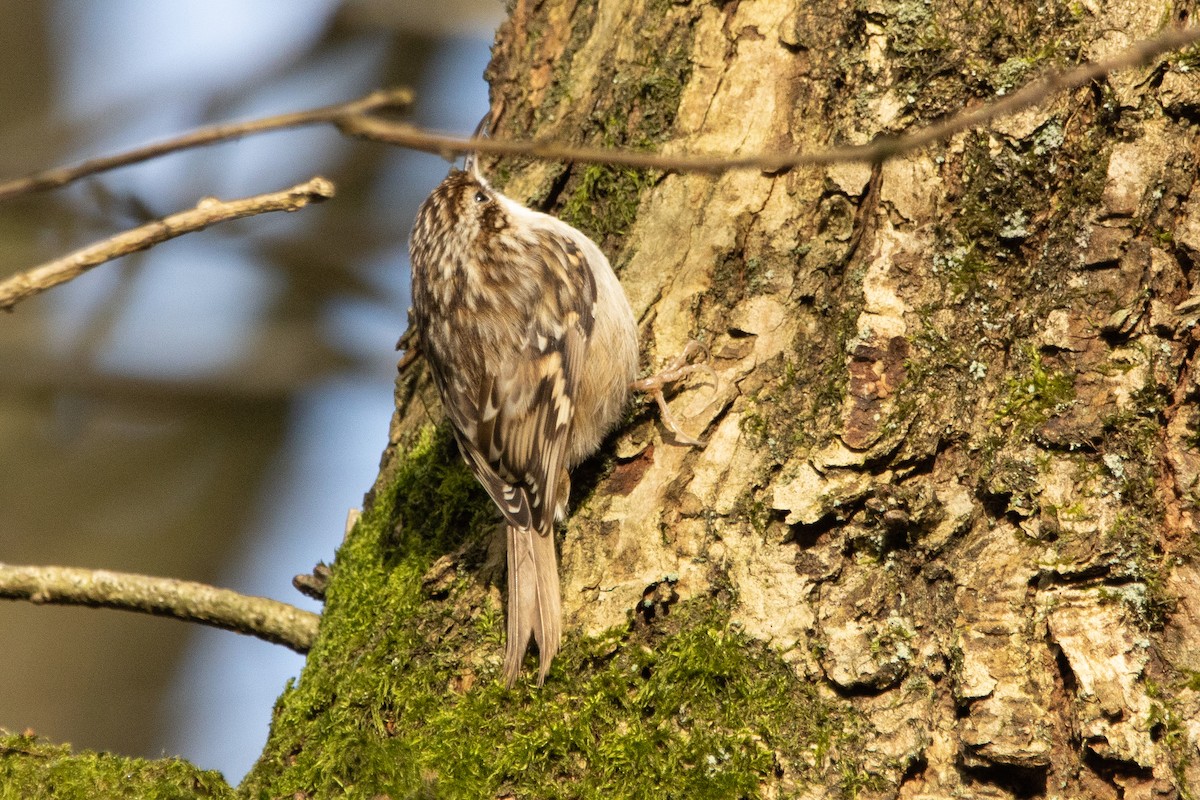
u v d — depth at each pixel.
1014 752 4.82
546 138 6.60
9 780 5.15
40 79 13.73
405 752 5.24
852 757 4.96
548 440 5.81
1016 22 5.56
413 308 7.15
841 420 5.32
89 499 13.16
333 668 5.75
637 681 5.16
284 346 12.59
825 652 5.09
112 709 13.09
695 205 6.00
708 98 6.11
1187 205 5.28
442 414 6.71
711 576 5.29
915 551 5.24
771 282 5.70
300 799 5.36
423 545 6.04
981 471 5.25
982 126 5.47
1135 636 4.91
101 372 12.05
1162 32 5.34
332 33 11.95
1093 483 5.11
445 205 6.95
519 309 6.41
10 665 13.12
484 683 5.38
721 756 4.97
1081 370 5.22
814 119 5.86
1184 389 5.17
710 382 5.66
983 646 5.00
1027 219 5.42
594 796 4.97
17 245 12.02
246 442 13.34
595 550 5.53
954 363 5.37
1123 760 4.74
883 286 5.47
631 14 6.44
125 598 6.23
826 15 5.89
